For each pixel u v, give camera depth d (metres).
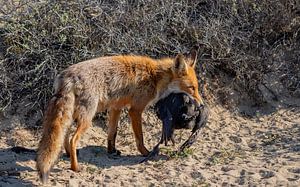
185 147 8.41
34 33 9.59
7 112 9.11
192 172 7.60
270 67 10.97
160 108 8.45
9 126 8.96
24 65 9.59
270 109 10.38
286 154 8.23
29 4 9.98
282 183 7.02
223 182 7.20
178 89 8.54
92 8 10.10
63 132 7.28
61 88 7.52
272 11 11.34
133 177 7.44
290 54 11.33
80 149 8.55
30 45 9.54
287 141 8.89
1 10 9.99
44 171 6.97
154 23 10.30
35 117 9.18
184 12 10.58
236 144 8.91
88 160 8.15
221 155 8.30
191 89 8.50
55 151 7.12
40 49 9.55
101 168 7.82
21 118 9.11
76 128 8.24
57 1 10.02
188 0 11.11
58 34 9.71
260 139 9.11
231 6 11.08
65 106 7.38
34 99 9.34
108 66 8.04
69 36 9.79
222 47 10.38
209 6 11.25
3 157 8.08
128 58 8.40
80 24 9.80
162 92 8.55
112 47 9.79
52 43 9.73
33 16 9.93
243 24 10.98
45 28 9.88
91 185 7.15
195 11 10.95
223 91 10.41
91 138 9.01
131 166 7.93
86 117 7.65
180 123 8.35
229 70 10.72
